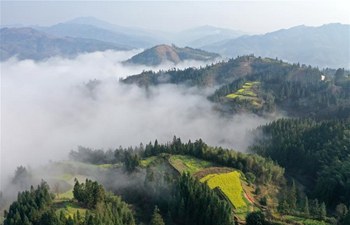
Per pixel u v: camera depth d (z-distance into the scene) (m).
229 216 93.19
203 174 130.62
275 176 141.75
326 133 171.75
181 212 105.19
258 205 107.88
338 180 124.69
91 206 110.25
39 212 100.12
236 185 119.50
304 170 159.50
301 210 101.88
